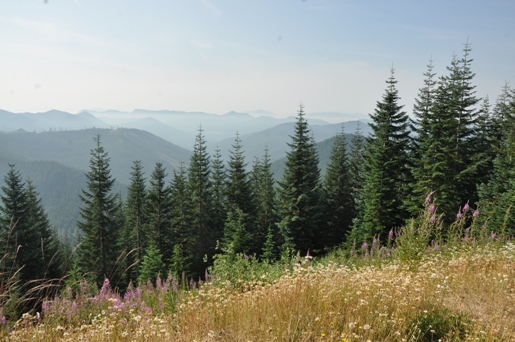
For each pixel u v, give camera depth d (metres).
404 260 7.54
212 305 4.80
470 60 26.33
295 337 3.76
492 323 4.02
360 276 5.45
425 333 3.96
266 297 4.96
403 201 25.58
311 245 31.42
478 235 9.27
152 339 3.87
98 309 5.18
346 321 4.01
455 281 5.80
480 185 25.00
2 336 3.87
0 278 4.25
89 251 32.84
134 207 39.78
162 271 24.02
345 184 42.66
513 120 26.47
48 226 41.75
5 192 31.83
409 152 28.22
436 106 25.77
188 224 38.38
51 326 4.32
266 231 39.22
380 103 26.77
